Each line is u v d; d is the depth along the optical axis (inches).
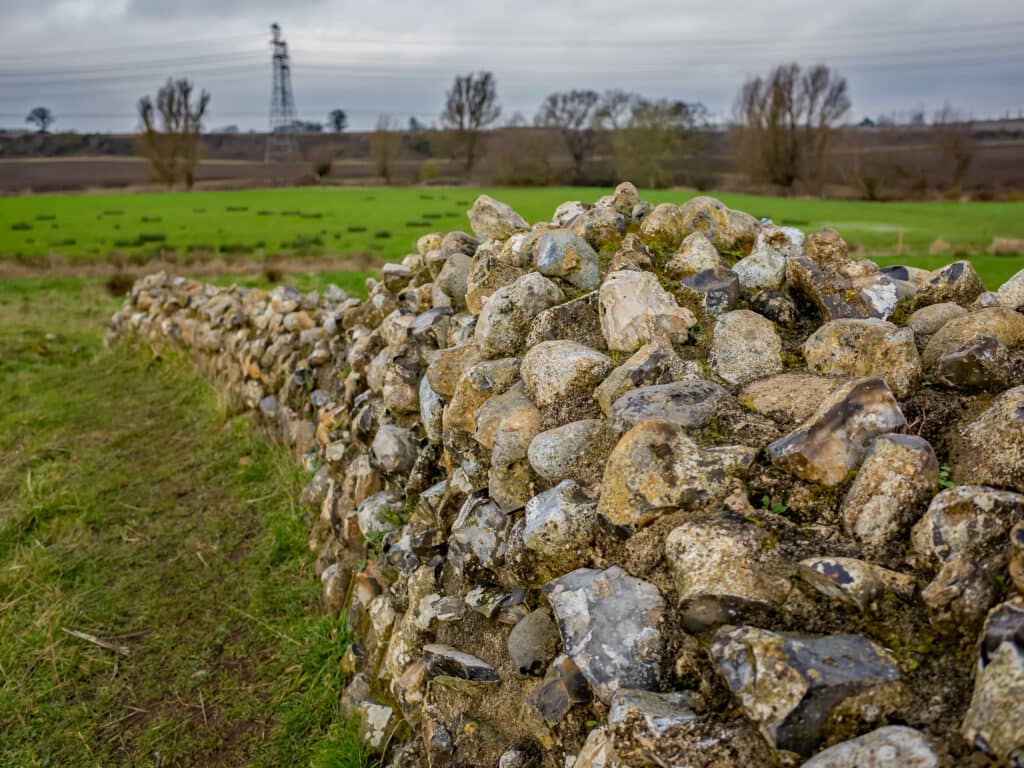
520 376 142.5
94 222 1483.8
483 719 114.5
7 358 457.7
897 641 79.3
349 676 157.9
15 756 146.9
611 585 97.2
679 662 88.0
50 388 404.5
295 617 184.7
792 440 99.3
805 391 112.9
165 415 348.8
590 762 86.1
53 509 247.1
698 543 91.4
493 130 2849.4
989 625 71.2
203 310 412.8
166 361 426.0
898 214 1401.3
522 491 125.1
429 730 120.0
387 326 211.2
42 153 3806.6
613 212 169.9
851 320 121.0
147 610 191.5
